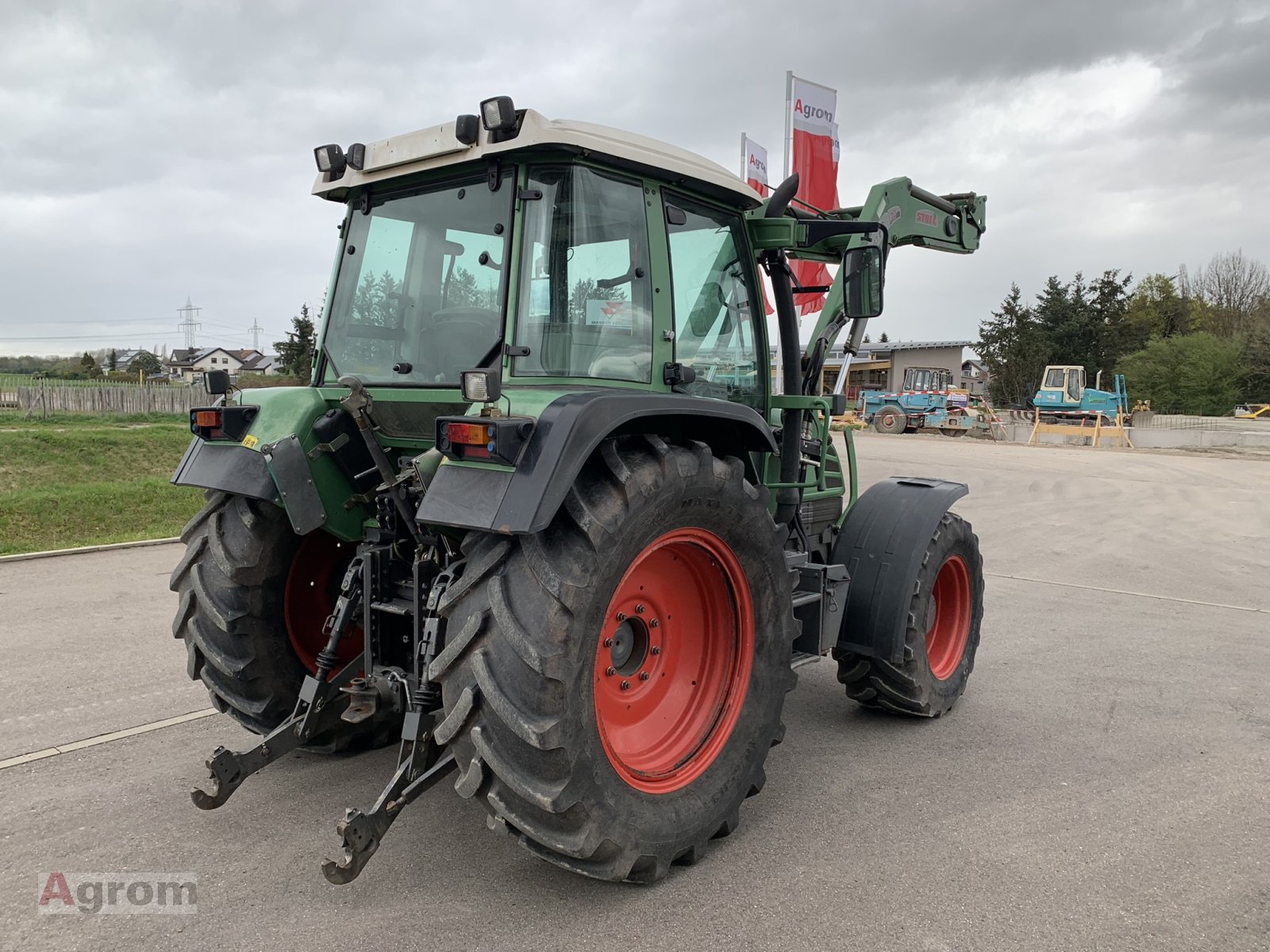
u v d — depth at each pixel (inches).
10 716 161.0
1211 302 2338.8
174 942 94.1
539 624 93.2
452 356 117.0
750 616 121.8
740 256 141.9
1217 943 97.4
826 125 494.3
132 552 334.3
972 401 1267.2
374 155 122.5
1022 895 106.8
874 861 115.0
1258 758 151.5
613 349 116.2
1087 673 200.8
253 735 153.3
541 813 95.0
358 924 98.0
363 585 121.9
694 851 111.6
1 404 1222.9
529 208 110.3
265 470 121.8
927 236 207.3
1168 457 868.0
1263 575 323.0
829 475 182.5
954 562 174.6
